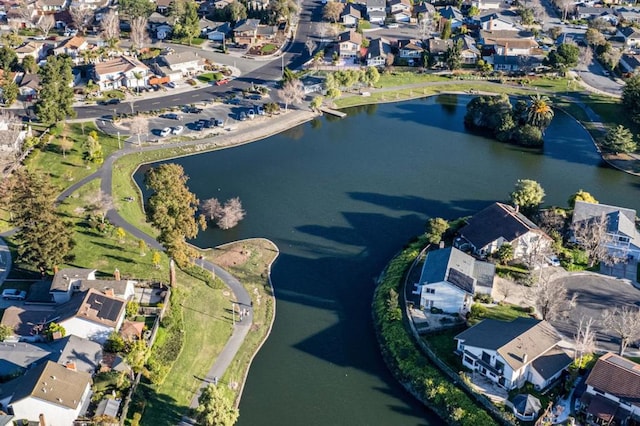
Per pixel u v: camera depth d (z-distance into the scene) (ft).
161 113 628.28
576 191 532.32
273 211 495.82
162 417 317.22
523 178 552.82
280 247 454.40
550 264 426.51
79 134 576.20
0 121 554.87
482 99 642.63
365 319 392.47
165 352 350.43
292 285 418.51
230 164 560.61
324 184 535.19
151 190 515.91
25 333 348.79
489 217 449.89
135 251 430.61
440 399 331.57
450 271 386.52
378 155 586.86
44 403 294.87
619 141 583.17
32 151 524.52
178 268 416.05
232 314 390.01
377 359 364.17
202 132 602.85
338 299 408.46
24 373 321.73
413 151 595.88
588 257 432.25
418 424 325.01
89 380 315.99
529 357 331.77
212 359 356.79
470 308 382.63
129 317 369.91
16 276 403.13
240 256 441.68
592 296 399.85
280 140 608.19
